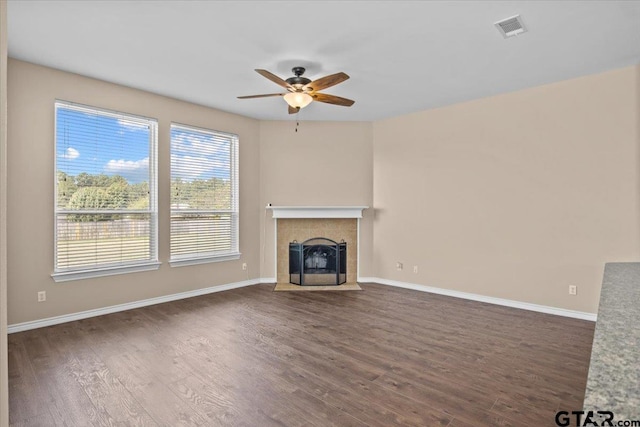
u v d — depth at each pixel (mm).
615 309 1130
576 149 3885
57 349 3012
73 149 3795
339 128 5734
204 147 4969
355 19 2703
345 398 2273
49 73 3598
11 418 2043
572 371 2645
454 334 3416
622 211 3623
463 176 4785
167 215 4535
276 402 2225
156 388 2383
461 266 4812
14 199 3404
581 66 3572
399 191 5469
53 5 2518
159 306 4332
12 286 3400
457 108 4836
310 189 5715
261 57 3377
